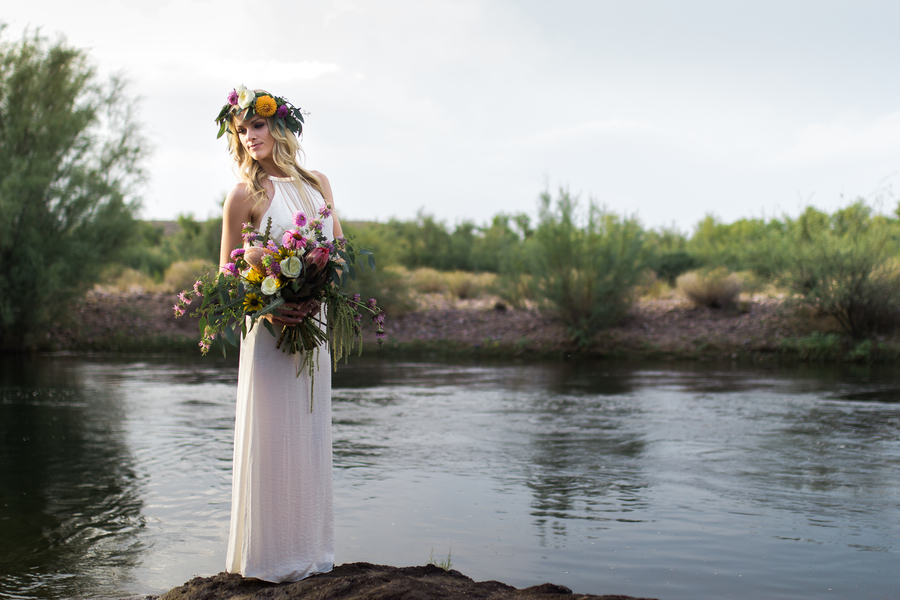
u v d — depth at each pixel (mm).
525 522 4500
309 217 3035
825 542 4105
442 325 18703
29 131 16844
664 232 26156
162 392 10555
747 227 23375
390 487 5348
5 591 3414
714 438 7133
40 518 4594
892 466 5926
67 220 17281
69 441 7047
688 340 16156
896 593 3402
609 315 16891
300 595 2625
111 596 3352
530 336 17219
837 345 14898
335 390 10852
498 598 2631
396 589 2584
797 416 8383
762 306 17594
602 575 3625
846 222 16516
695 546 4051
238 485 2938
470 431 7559
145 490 5262
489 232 34844
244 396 2900
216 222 23656
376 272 19328
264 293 2713
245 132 3010
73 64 17125
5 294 16641
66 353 16844
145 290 22109
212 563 3805
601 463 6098
